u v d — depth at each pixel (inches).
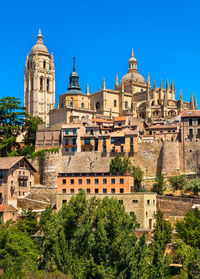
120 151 6112.2
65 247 3550.7
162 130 6815.9
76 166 6077.8
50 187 5398.6
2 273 3245.6
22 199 5167.3
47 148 6535.4
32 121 7234.3
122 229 3617.1
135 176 5433.1
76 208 3784.5
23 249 3695.9
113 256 3442.4
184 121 6018.7
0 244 3644.2
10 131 6683.1
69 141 6343.5
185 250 3686.0
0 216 4739.2
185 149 5885.8
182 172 5851.4
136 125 6569.9
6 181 5068.9
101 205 3791.8
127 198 4576.8
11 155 6397.6
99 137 6250.0
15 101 6943.9
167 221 4424.2
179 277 3489.2
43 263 3553.2
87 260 3395.7
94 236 3590.1
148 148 6008.9
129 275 3373.5
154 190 5398.6
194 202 4665.4
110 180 4975.4
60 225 3695.9
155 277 3393.2
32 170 5595.5
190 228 4077.3
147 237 4158.5
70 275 3353.8
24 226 4315.9
